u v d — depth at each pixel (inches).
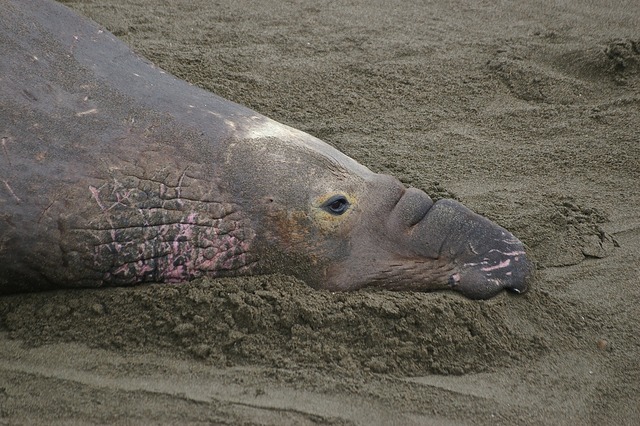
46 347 321.4
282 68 595.8
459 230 375.9
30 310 338.6
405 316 345.7
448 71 615.5
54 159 339.6
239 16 681.6
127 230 344.5
